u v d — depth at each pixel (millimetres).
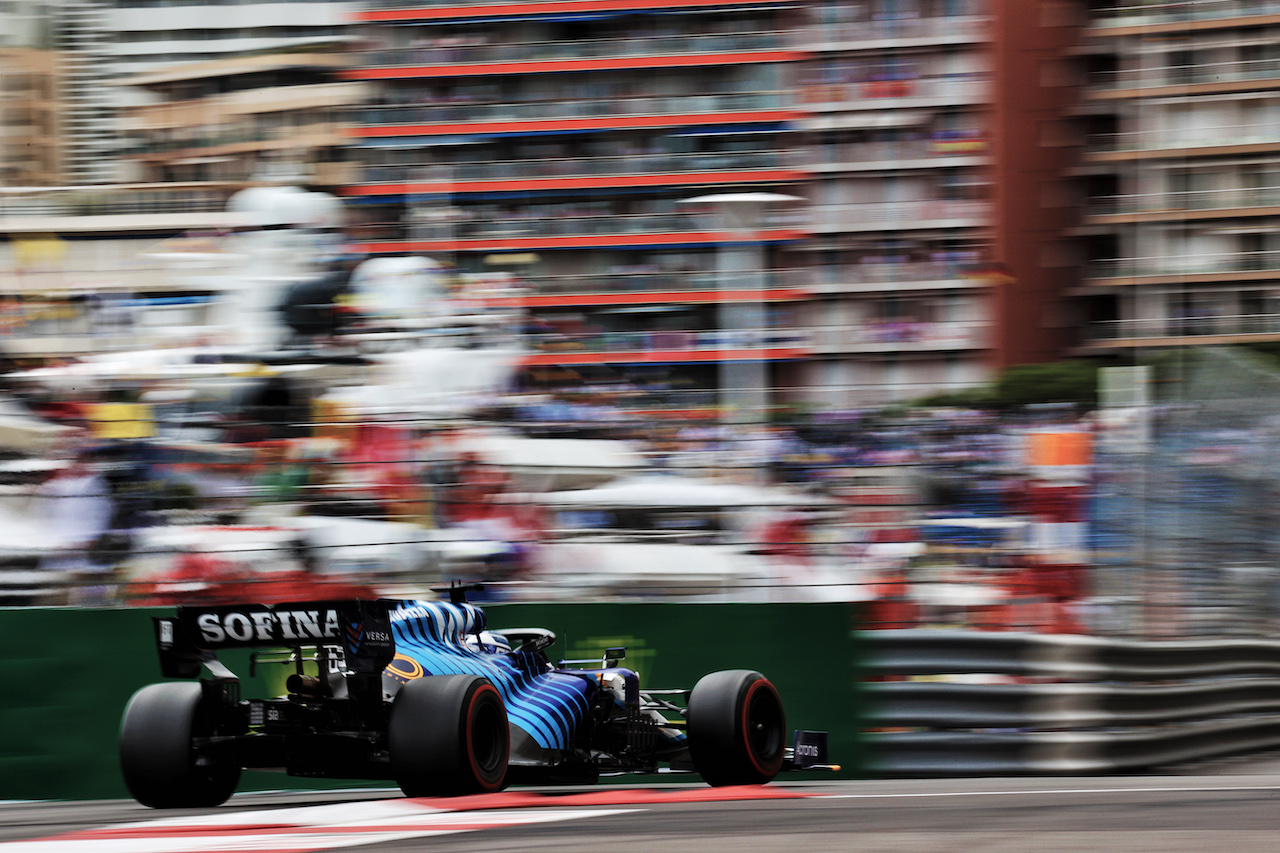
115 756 25219
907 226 118688
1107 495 28719
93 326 48969
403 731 17109
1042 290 122625
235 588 28578
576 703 20734
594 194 112938
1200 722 27734
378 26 117125
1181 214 123188
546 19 115750
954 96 120500
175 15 129000
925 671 26312
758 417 37906
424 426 36281
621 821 14664
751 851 11672
